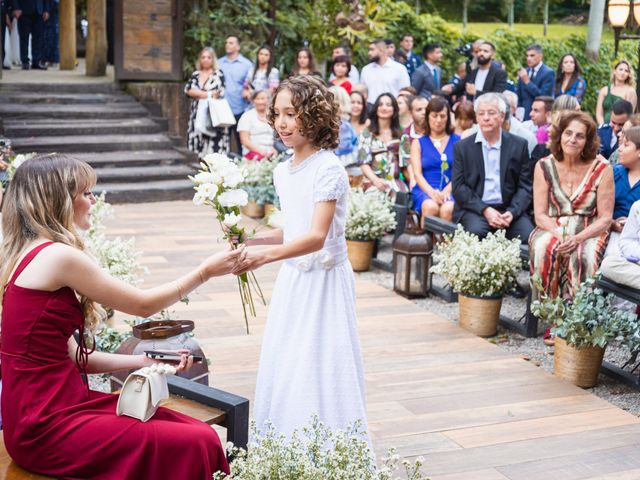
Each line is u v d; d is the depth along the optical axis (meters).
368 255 7.00
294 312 3.18
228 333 5.27
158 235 8.05
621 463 3.69
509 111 7.02
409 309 5.90
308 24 13.70
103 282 2.54
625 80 9.87
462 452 3.75
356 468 2.51
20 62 14.70
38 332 2.48
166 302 2.69
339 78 10.34
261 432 3.24
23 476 2.50
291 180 3.14
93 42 13.05
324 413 3.13
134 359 2.83
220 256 2.85
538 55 11.03
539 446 3.83
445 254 5.57
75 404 2.55
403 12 17.00
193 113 10.65
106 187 9.93
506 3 20.31
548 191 5.38
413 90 9.17
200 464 2.47
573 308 4.60
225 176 2.95
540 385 4.55
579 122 5.15
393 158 7.84
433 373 4.70
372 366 4.78
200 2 12.41
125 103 11.73
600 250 5.18
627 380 4.64
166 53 11.89
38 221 2.54
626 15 7.64
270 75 10.85
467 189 6.22
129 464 2.45
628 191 5.45
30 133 10.59
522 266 5.54
